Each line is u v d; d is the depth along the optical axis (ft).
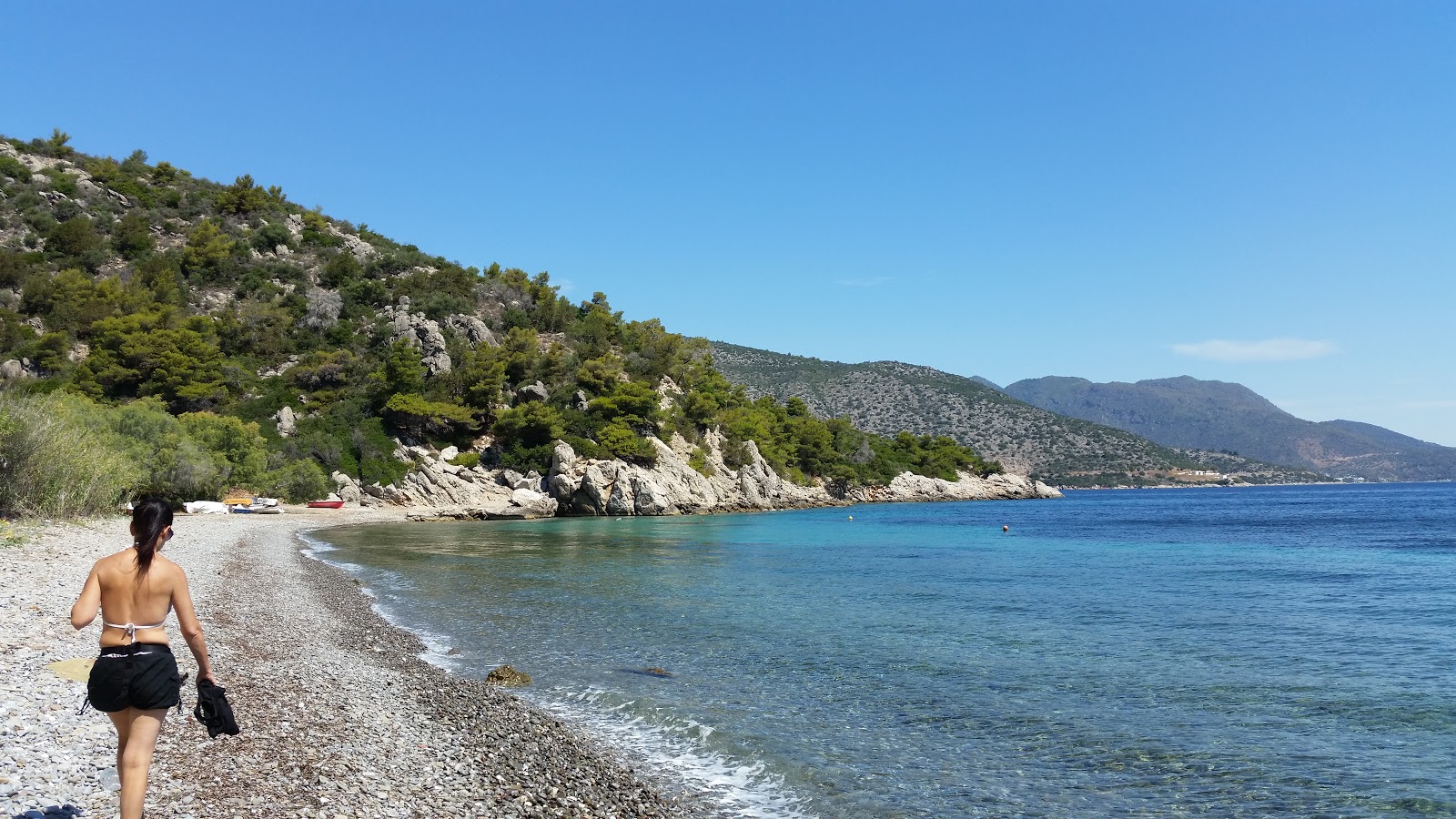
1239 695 55.01
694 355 465.88
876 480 476.13
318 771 31.65
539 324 413.39
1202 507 440.86
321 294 354.54
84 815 23.84
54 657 41.29
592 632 75.31
